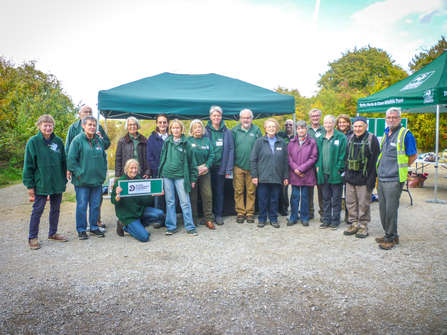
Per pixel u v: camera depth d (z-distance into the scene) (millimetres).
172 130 4344
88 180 4203
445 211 5598
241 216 5184
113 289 2816
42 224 5203
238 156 5066
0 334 2152
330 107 21766
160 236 4434
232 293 2721
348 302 2535
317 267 3238
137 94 5395
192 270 3217
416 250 3674
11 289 2820
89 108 4625
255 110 5598
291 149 4898
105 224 5141
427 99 6059
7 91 15125
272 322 2281
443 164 7301
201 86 6266
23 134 12555
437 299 2541
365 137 4086
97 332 2180
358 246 3867
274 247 3889
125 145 5051
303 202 4898
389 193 3686
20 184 10117
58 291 2781
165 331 2188
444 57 6590
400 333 2113
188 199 4512
